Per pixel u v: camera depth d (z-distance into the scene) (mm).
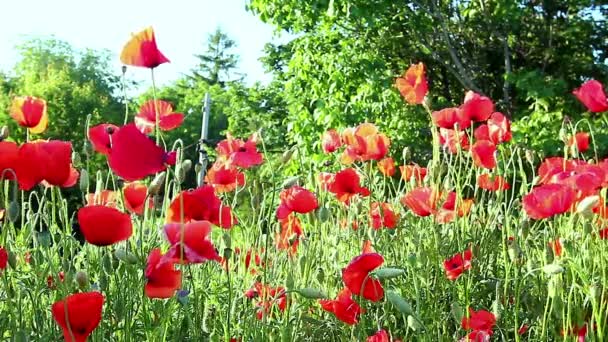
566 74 11859
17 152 1722
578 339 2256
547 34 11938
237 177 2664
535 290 2600
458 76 11078
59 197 2049
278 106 13438
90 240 1752
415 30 10984
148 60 2025
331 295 2639
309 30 10258
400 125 9297
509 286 2627
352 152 2869
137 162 1702
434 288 2521
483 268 2852
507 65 11141
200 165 2850
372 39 10969
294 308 2402
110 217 1721
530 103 11328
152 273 1789
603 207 2502
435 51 11664
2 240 1802
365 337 2230
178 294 1934
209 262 2627
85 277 1823
